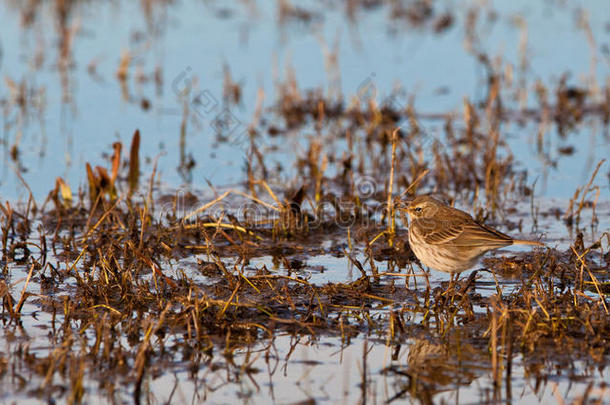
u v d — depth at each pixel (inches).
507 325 408.2
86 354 383.6
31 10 1094.4
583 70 941.2
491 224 590.2
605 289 463.5
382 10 1185.4
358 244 557.0
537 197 648.4
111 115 829.8
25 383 355.9
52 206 615.8
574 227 580.1
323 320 430.3
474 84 914.1
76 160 713.0
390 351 395.9
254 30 1091.3
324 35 1078.4
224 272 473.4
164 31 1079.0
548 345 397.4
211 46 1027.3
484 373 372.8
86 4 1173.7
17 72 917.8
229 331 409.7
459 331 417.1
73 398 341.1
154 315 431.2
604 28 1077.1
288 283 477.7
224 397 351.6
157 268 460.4
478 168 714.8
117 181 679.7
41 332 408.8
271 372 374.6
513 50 1004.6
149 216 577.3
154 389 356.5
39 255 522.6
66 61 934.4
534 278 477.4
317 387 360.8
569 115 831.7
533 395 352.5
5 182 660.1
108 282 458.0
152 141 768.9
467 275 498.0
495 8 1182.3
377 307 449.1
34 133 773.9
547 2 1208.2
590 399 348.5
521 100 865.5
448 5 1194.6
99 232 547.2
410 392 357.1
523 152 748.0
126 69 918.4
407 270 509.7
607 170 700.7
